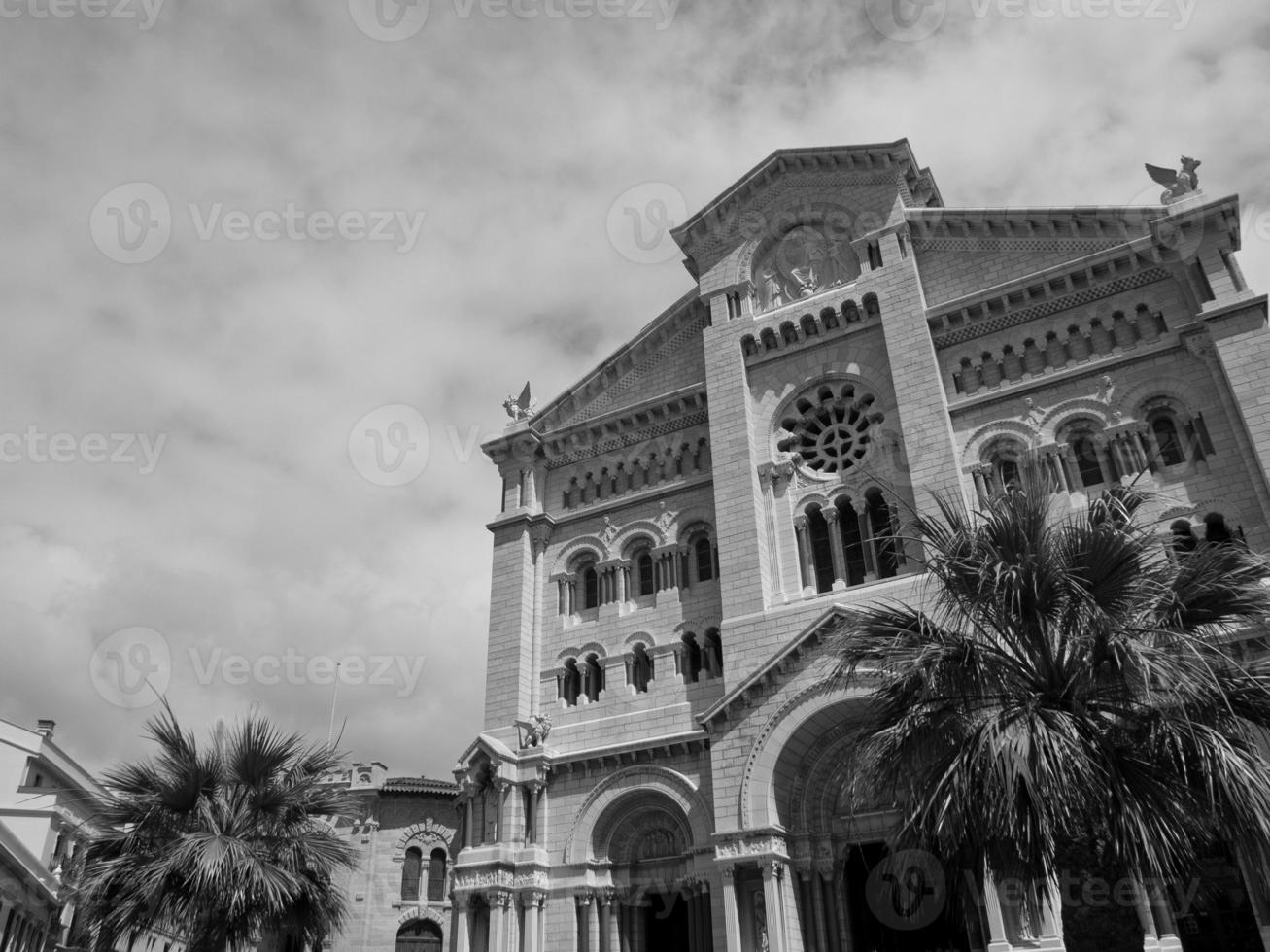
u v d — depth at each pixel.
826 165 46.81
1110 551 20.42
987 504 22.38
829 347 43.97
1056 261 40.62
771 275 47.00
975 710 21.25
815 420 43.81
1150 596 20.72
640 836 40.16
